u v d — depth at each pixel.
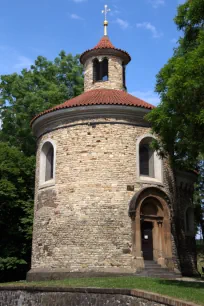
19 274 29.61
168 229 22.52
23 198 30.22
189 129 15.55
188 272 27.34
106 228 21.47
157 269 21.42
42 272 21.84
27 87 37.75
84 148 22.78
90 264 20.94
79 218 21.75
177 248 23.50
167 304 11.81
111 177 22.23
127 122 23.27
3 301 19.39
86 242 21.31
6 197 28.64
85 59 28.73
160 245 22.38
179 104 15.56
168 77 16.48
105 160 22.47
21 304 18.31
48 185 23.34
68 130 23.45
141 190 21.98
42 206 23.44
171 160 19.53
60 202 22.47
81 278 20.22
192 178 30.48
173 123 15.85
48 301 17.06
